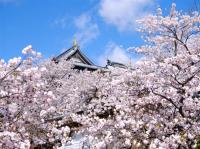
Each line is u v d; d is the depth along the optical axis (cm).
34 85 789
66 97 1819
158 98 1019
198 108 991
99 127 948
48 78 2303
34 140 954
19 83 784
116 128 941
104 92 1540
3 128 799
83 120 1070
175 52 1361
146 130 983
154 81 998
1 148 747
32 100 811
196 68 998
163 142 901
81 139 1307
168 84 993
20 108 817
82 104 1702
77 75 2383
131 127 952
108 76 1883
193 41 1385
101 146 912
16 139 763
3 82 781
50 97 826
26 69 793
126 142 904
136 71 1010
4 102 796
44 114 838
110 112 1427
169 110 1026
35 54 834
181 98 994
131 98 1048
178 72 977
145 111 1035
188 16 1380
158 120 989
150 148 882
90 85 1881
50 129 979
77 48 3391
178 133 973
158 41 1451
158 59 1322
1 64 798
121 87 1050
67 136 1045
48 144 1116
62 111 1473
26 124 876
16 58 786
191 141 954
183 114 1002
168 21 1350
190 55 1002
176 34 1370
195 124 963
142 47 1487
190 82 1018
